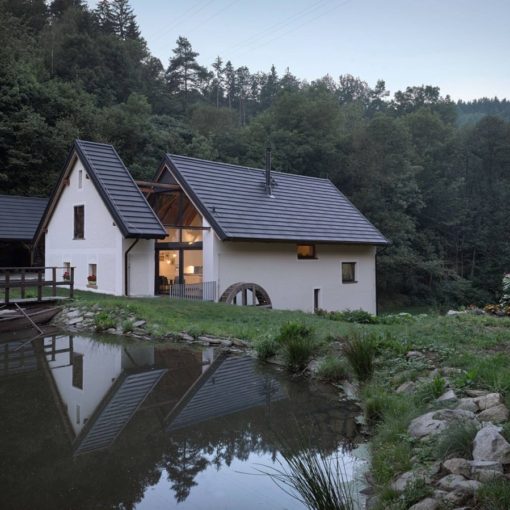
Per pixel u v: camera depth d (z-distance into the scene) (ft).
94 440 18.72
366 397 22.03
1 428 20.10
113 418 21.34
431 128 163.63
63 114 121.08
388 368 25.62
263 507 13.75
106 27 215.72
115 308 46.14
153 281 59.93
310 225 69.56
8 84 115.44
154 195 68.74
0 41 127.34
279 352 31.24
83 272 63.57
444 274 135.13
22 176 110.63
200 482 15.28
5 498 14.11
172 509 13.60
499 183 167.02
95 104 146.00
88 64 162.81
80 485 14.99
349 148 136.15
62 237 67.92
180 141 136.98
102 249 60.23
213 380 27.48
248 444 18.34
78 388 26.21
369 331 32.50
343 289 74.38
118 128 127.44
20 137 108.68
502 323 35.55
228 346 35.81
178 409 22.56
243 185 70.38
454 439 14.29
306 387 25.91
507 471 12.44
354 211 82.43
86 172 62.08
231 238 56.44
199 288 59.11
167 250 68.74
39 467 16.31
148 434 19.43
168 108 186.60
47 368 30.66
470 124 202.80
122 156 125.18
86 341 38.99
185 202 65.05
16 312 45.80
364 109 258.98
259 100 273.13
